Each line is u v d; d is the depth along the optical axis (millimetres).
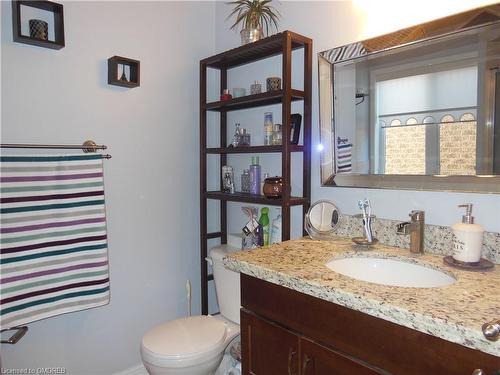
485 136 1120
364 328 846
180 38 1933
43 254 1393
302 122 1654
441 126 1212
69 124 1568
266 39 1535
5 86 1399
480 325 678
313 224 1481
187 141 1987
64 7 1531
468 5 1152
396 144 1326
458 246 1065
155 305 1907
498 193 1103
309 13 1604
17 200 1332
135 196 1800
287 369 1028
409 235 1268
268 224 1777
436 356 732
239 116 2014
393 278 1196
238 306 1688
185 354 1365
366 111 1402
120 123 1728
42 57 1483
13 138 1426
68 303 1452
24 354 1507
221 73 2037
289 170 1495
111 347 1757
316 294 920
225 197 1786
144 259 1850
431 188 1240
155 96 1846
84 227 1481
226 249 1865
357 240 1319
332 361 911
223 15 2027
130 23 1737
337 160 1504
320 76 1535
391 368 802
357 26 1436
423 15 1254
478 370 652
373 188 1404
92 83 1628
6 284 1312
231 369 1530
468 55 1143
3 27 1388
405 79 1289
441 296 829
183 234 1999
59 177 1424
